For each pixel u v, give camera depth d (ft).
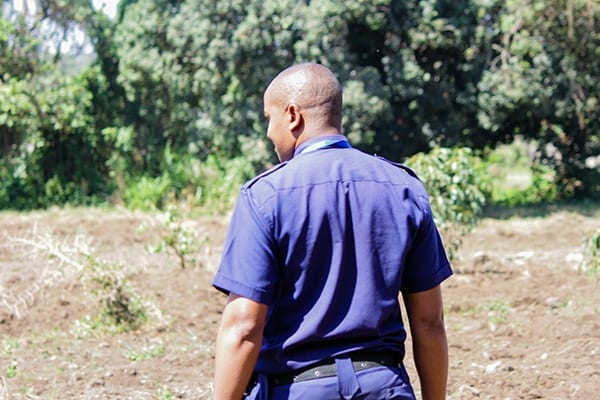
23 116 87.10
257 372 11.45
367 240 11.35
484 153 84.69
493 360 26.09
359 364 11.18
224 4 74.18
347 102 70.18
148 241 56.13
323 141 11.73
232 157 87.20
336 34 72.79
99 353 28.09
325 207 11.28
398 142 77.41
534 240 54.60
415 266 11.75
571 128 79.71
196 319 32.24
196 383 24.62
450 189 38.32
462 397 22.40
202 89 85.15
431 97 75.36
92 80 92.53
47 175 89.66
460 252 49.52
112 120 92.99
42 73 89.66
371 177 11.60
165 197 82.94
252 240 11.13
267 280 11.10
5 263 45.27
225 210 78.18
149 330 31.12
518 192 86.63
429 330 11.85
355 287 11.30
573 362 25.02
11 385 24.39
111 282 31.58
